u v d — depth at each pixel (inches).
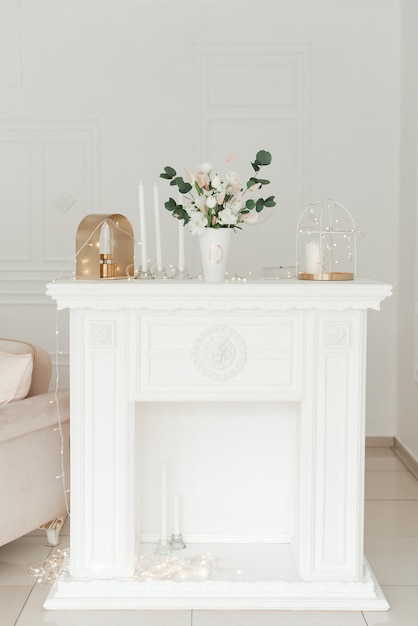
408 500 162.2
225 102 201.8
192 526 124.7
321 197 202.7
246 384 110.1
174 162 202.2
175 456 123.8
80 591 110.3
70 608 109.0
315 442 110.7
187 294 107.8
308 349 109.7
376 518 150.7
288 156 202.4
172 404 123.0
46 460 128.3
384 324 206.2
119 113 201.5
